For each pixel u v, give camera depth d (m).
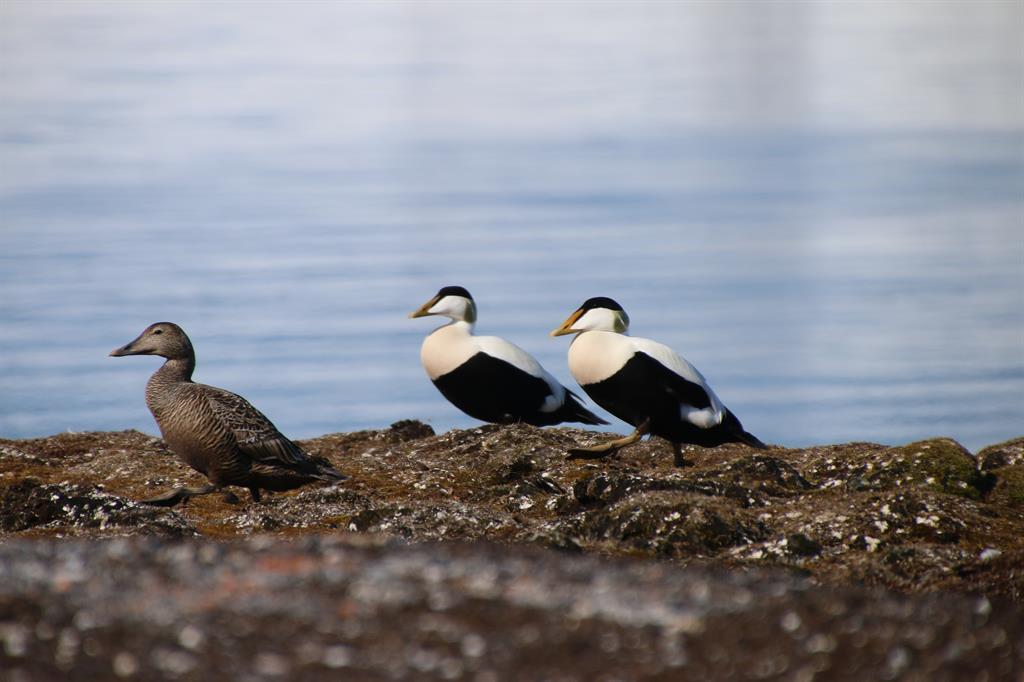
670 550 11.66
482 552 9.16
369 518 12.66
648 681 6.82
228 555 8.65
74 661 6.82
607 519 12.28
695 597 7.95
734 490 13.35
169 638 7.11
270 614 7.45
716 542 11.92
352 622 7.38
